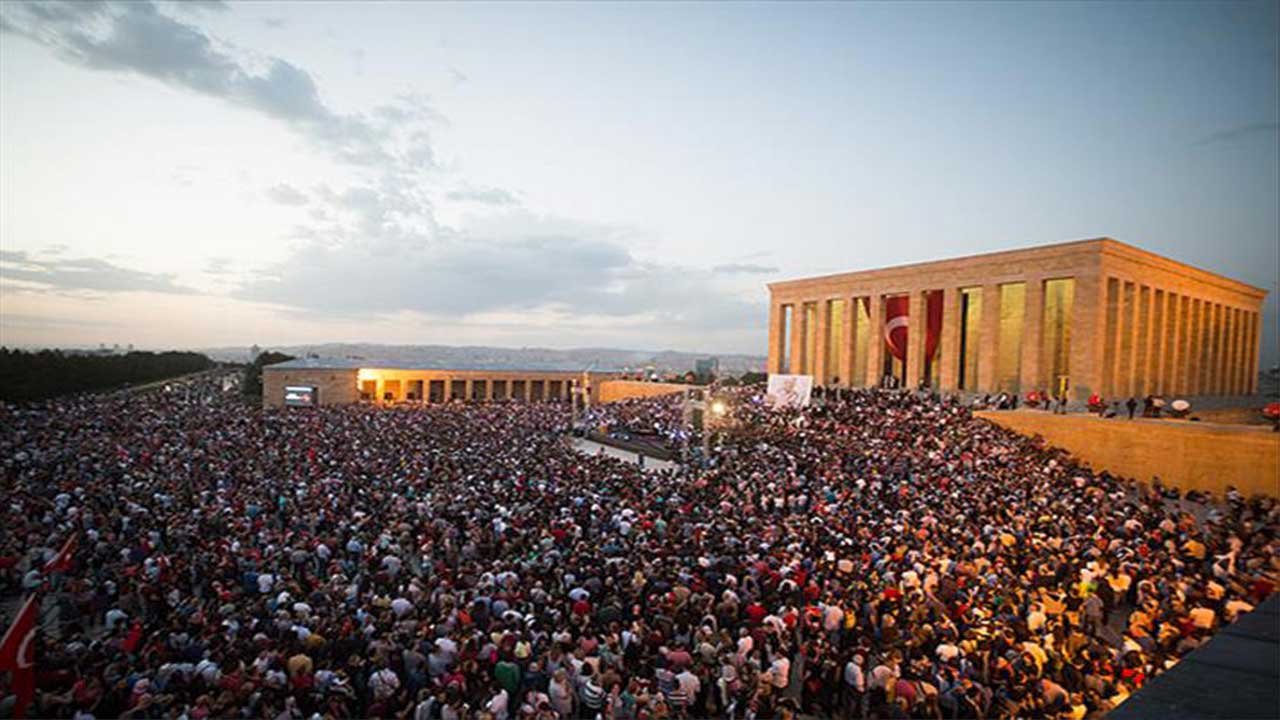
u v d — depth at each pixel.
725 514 24.64
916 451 38.22
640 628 14.81
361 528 22.59
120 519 21.84
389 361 113.38
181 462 32.62
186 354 163.25
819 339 75.00
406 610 15.80
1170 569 19.61
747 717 12.66
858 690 13.67
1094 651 14.66
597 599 17.16
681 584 17.41
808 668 14.38
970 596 17.03
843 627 15.85
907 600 17.19
